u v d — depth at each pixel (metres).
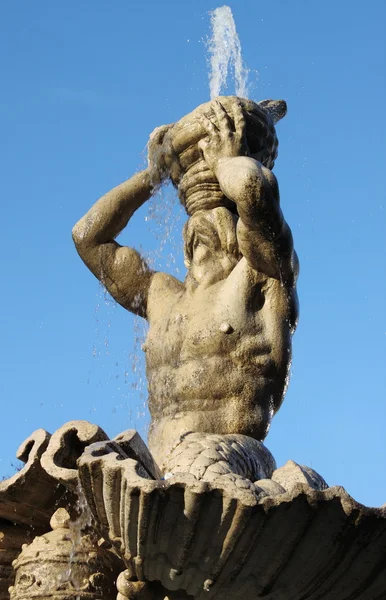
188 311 6.21
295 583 4.89
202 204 6.41
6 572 5.85
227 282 6.17
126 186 6.77
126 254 6.71
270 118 6.48
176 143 6.40
